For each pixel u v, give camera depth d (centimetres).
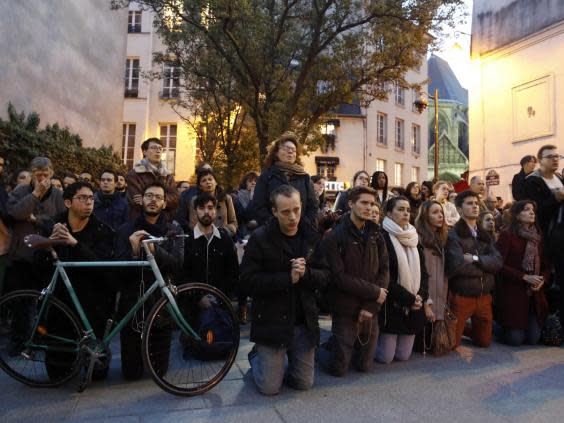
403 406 323
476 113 1764
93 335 353
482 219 548
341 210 654
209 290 370
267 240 342
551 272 523
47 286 373
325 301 411
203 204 457
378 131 2748
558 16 1460
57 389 350
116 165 1538
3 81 1092
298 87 1223
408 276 417
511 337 489
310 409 316
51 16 1309
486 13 1738
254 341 340
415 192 720
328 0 1138
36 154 1041
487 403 330
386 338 423
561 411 316
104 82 1698
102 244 382
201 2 1092
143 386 357
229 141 1752
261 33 1203
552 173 543
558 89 1462
